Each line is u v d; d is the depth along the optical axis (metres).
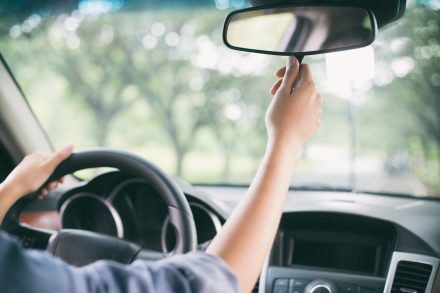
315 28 0.94
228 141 14.58
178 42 14.30
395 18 0.96
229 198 1.85
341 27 0.92
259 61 13.01
